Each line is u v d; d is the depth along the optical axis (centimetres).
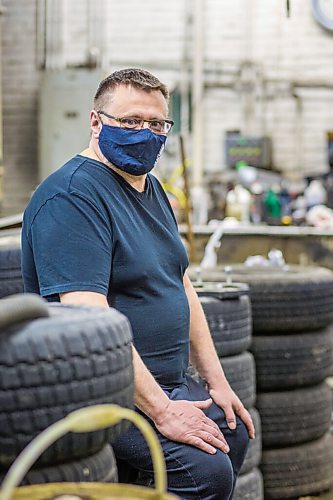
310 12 1143
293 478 402
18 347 174
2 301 178
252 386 356
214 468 242
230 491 249
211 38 1158
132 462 246
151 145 245
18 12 1143
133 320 244
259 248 658
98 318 190
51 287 230
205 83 1157
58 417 177
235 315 345
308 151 1157
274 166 1162
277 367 402
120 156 244
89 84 1070
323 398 414
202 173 1136
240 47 1155
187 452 241
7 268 317
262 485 388
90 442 182
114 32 1159
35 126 1145
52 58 1150
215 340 338
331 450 419
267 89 1158
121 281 242
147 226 251
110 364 186
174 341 252
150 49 1159
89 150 253
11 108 1146
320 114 1154
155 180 266
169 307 250
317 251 662
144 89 245
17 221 519
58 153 1076
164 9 1154
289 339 405
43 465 180
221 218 968
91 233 234
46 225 233
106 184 244
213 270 447
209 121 1162
